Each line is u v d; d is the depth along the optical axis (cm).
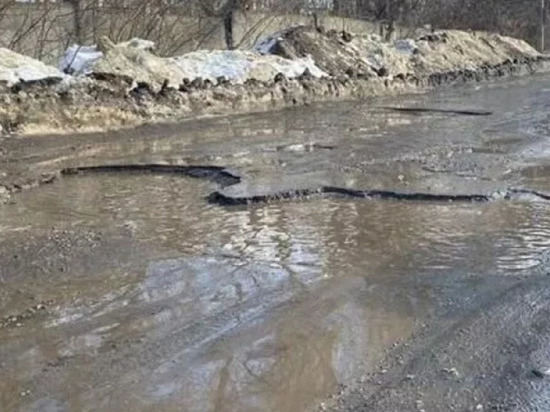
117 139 1266
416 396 354
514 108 1689
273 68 1936
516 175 899
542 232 645
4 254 590
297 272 547
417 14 3275
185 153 1104
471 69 2719
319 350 409
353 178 881
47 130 1330
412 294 496
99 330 441
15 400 360
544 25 3831
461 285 512
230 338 427
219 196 798
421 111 1662
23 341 427
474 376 373
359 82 2095
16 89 1369
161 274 543
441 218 700
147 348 415
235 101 1709
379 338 424
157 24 2014
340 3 2916
